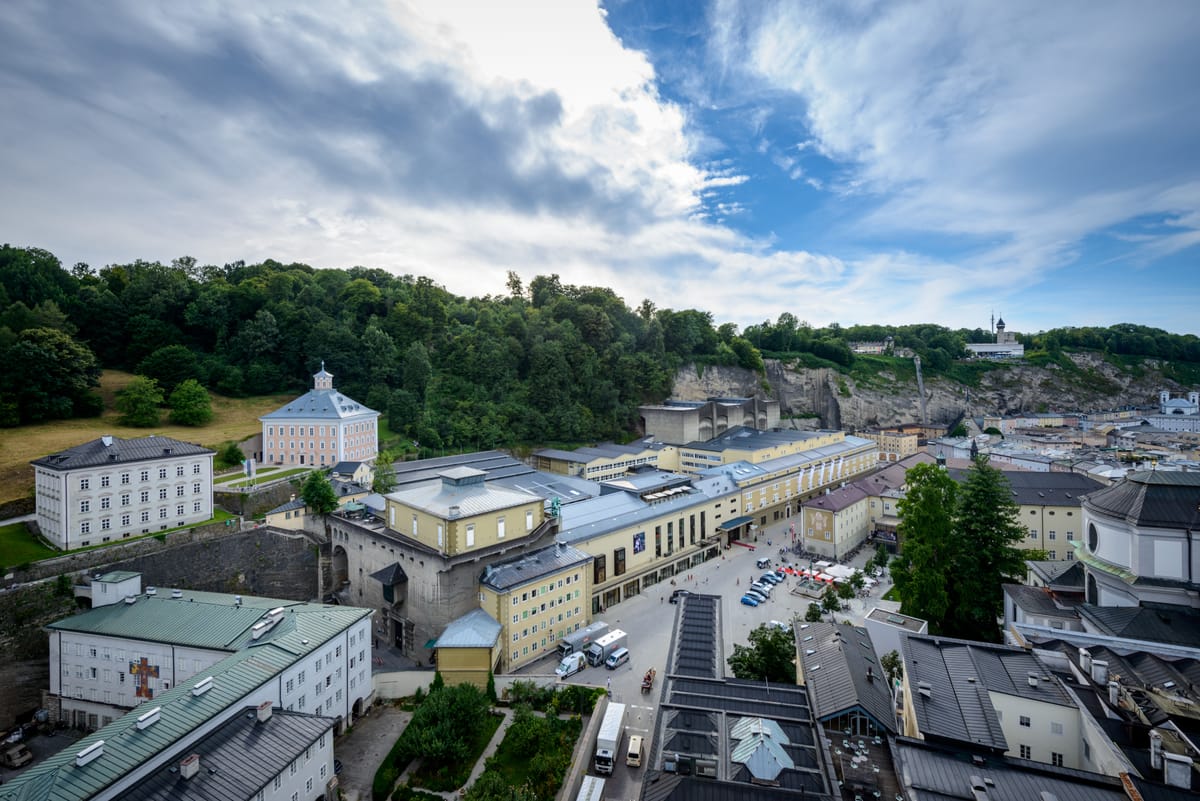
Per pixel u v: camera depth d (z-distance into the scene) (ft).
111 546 247.50
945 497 245.86
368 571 282.56
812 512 389.19
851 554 394.93
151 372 456.04
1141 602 175.83
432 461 408.05
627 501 359.66
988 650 164.04
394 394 494.18
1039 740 137.59
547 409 554.05
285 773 141.28
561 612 260.83
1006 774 113.80
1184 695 131.03
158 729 134.92
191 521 286.66
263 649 174.70
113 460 257.96
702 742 133.49
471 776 169.48
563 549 273.95
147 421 397.39
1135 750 116.78
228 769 133.28
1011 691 142.41
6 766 188.14
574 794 160.15
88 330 488.44
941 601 231.09
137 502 266.16
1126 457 534.37
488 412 508.94
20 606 216.33
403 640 255.29
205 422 427.74
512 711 203.72
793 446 543.80
